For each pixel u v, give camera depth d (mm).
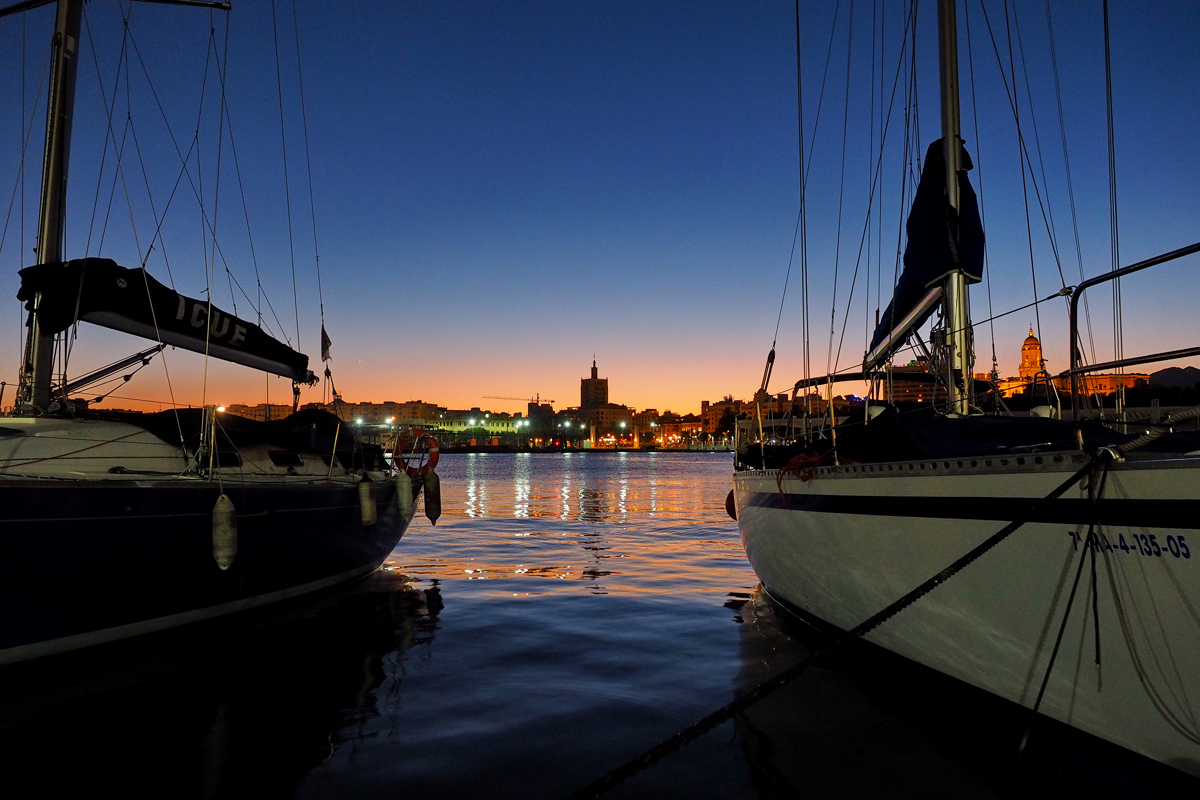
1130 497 3426
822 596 6484
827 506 5867
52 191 7301
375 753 4414
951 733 4676
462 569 11883
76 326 7164
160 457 7203
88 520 5871
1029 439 4629
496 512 25844
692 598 9305
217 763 4273
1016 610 4086
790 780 4051
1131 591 3447
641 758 3164
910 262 6543
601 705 5258
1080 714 3836
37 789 3953
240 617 7738
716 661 6391
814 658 3445
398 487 10195
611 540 16641
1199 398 5488
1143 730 3529
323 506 8680
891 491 5031
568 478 63219
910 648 5164
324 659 6406
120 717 4992
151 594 6438
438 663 6312
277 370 9531
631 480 58688
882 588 5332
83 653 6055
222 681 5766
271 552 7797
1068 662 3828
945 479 4531
